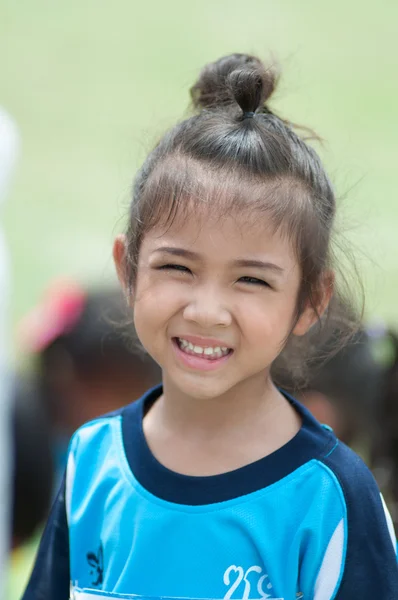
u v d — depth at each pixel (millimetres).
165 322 4273
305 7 27469
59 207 18672
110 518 4551
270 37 26000
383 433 6637
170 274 4266
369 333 6848
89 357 7211
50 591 4863
